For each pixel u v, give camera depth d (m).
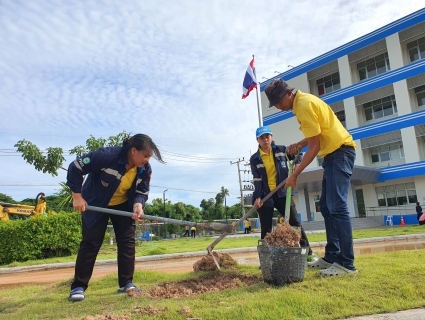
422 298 2.93
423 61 25.66
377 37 27.86
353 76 29.91
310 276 3.83
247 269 4.94
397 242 11.34
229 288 3.70
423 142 25.95
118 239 4.06
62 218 12.93
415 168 25.14
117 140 16.34
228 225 4.46
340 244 3.80
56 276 8.08
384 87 27.41
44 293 4.28
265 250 3.58
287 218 4.00
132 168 3.90
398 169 25.88
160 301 3.25
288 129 32.41
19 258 12.31
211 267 4.95
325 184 4.31
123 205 4.11
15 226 12.53
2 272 9.99
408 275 3.52
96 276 7.11
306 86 31.91
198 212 62.75
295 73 32.66
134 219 3.83
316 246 10.94
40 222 12.66
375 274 3.60
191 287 3.99
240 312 2.67
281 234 3.73
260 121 20.19
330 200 3.86
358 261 4.67
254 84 18.64
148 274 5.12
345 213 3.79
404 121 26.06
